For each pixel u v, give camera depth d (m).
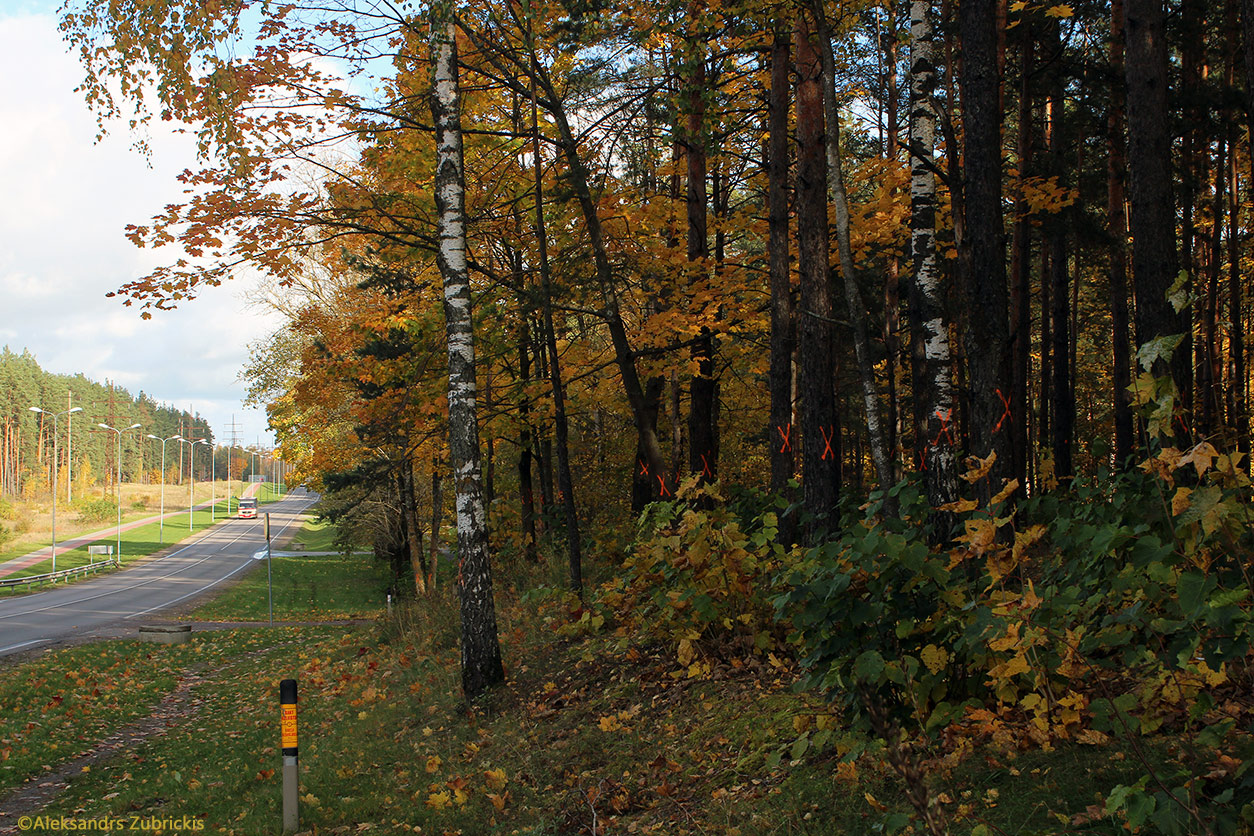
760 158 15.61
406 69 10.84
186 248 9.61
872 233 12.23
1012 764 3.60
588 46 10.00
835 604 4.05
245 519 102.00
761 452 26.80
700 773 5.07
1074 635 3.29
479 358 13.93
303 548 67.38
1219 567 3.28
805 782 4.26
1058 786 3.24
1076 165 16.64
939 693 3.87
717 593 6.52
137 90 9.25
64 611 29.42
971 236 7.52
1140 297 8.84
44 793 8.14
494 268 14.60
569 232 13.11
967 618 3.83
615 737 6.26
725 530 6.32
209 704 13.10
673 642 7.75
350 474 23.58
